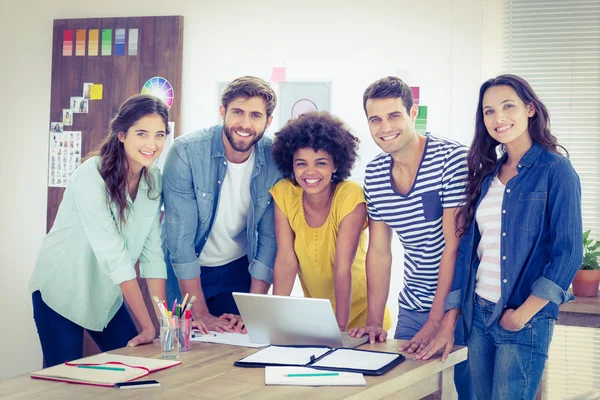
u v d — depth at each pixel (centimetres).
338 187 270
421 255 269
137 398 169
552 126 388
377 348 225
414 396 202
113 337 283
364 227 286
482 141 240
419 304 276
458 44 398
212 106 438
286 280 278
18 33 473
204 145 274
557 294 217
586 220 385
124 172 250
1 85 477
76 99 457
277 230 277
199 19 440
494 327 228
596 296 338
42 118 471
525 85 229
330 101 420
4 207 477
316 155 257
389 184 260
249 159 280
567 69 385
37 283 268
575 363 376
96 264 266
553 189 222
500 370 225
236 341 232
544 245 227
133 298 246
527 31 389
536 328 221
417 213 258
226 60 436
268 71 429
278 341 226
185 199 276
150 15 448
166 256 302
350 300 273
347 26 416
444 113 401
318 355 208
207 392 174
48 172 465
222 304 306
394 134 245
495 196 235
